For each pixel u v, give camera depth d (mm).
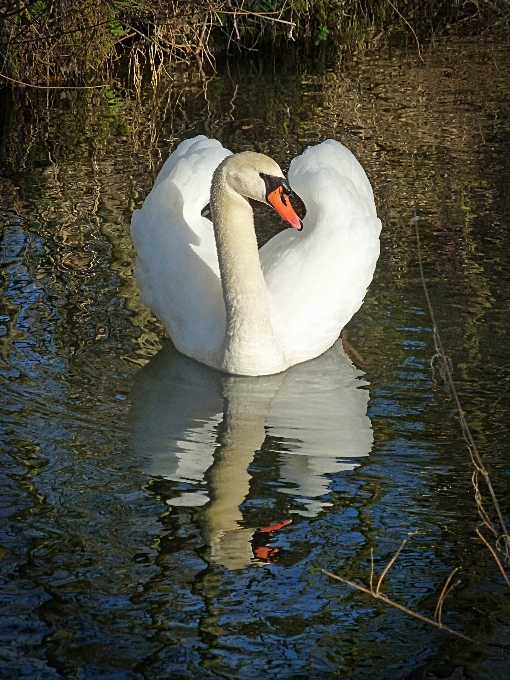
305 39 24625
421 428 9336
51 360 10609
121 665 6379
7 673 6281
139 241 11320
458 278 12383
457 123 18172
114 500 8180
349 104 19656
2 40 20781
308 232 11375
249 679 6266
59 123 19250
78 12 21359
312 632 6688
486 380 10172
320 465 8734
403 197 14812
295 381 10453
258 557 7457
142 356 10875
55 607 6895
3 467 8617
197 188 11461
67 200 15117
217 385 10359
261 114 19234
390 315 11641
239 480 8500
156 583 7148
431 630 6719
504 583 7176
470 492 8281
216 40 24484
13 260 12969
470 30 25453
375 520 7926
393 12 26594
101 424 9414
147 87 21750
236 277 10312
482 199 14672
